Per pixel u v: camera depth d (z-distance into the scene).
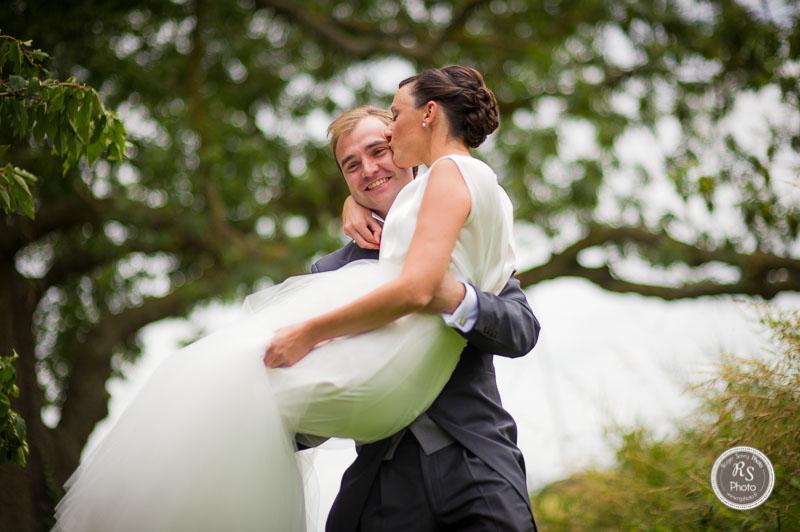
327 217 10.82
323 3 10.86
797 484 3.68
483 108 3.12
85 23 8.70
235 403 2.77
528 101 10.96
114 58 9.09
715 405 4.02
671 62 10.27
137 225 9.61
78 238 10.12
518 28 11.29
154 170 9.60
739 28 9.42
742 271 10.51
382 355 2.86
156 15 9.54
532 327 3.03
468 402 3.02
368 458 3.01
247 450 2.74
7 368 3.50
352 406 2.84
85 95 3.57
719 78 9.52
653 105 10.45
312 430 2.90
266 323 2.97
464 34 10.86
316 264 3.60
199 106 9.67
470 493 2.88
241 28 10.26
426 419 2.97
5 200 3.54
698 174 7.83
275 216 10.52
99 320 9.98
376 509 2.97
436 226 2.84
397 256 2.96
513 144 10.68
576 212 11.05
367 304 2.78
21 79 3.50
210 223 9.86
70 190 8.81
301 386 2.82
